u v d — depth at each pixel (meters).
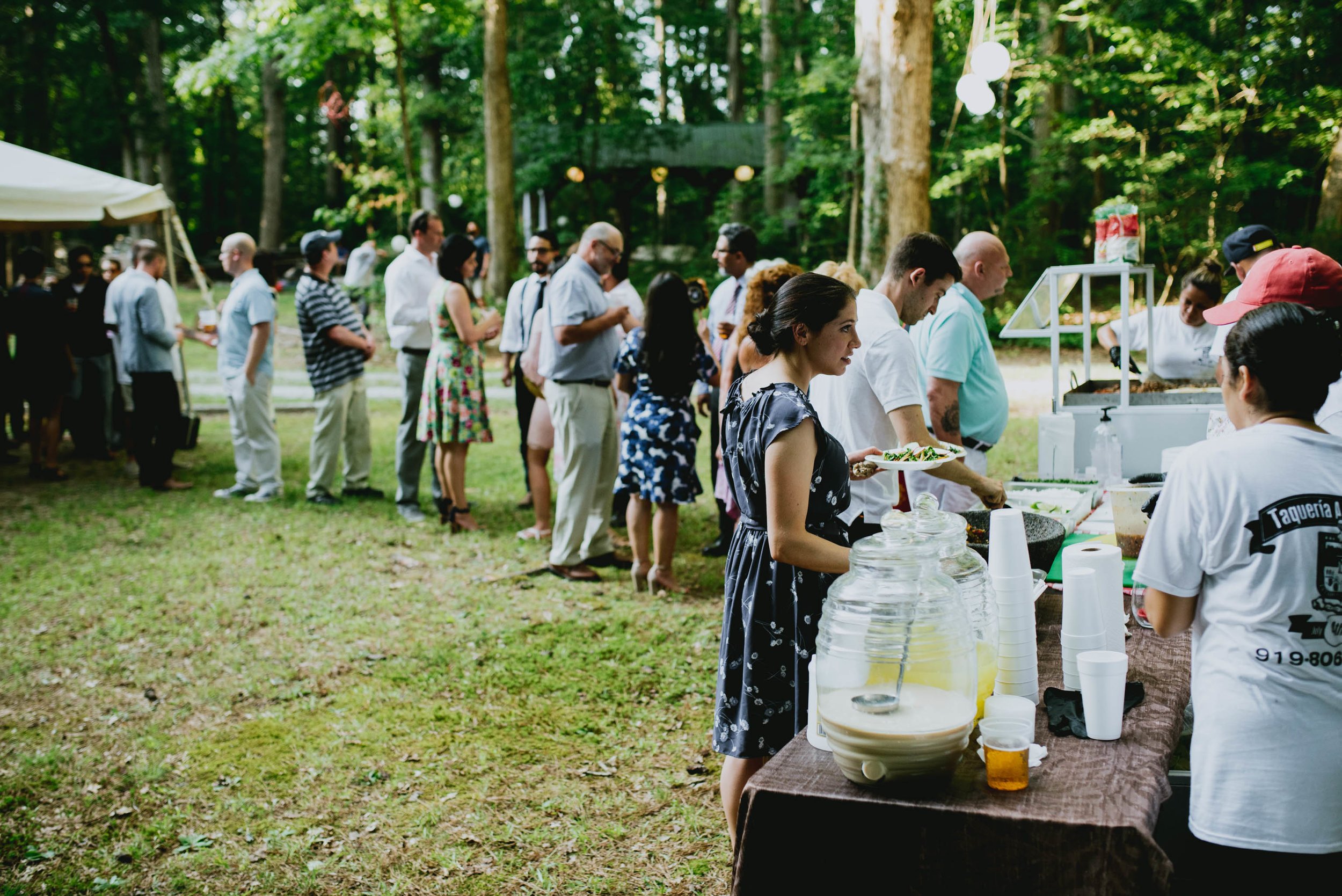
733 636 2.53
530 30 22.89
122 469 8.93
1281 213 16.92
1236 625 1.77
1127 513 2.79
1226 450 1.79
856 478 2.78
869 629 1.75
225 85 31.23
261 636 4.85
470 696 4.13
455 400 6.39
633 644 4.59
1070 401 4.17
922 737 1.62
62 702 4.15
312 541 6.43
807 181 22.62
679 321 4.96
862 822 1.67
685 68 39.22
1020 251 18.00
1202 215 15.58
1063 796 1.65
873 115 9.87
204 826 3.19
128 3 28.66
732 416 2.42
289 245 34.09
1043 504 3.38
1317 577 1.70
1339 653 1.71
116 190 7.57
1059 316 4.42
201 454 9.66
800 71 20.84
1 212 6.70
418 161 24.88
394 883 2.85
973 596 1.94
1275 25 15.10
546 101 23.28
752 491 2.39
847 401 3.13
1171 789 2.23
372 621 5.01
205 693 4.21
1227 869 1.76
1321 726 1.71
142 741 3.77
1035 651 2.05
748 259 5.78
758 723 2.45
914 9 8.98
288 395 13.63
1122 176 16.45
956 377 3.59
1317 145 15.09
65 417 9.30
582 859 2.95
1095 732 1.87
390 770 3.52
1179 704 2.01
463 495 6.62
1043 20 16.61
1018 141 19.25
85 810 3.31
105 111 31.62
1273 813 1.72
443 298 6.26
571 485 5.51
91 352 9.14
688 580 5.55
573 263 5.31
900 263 3.14
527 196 21.05
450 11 18.92
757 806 1.73
